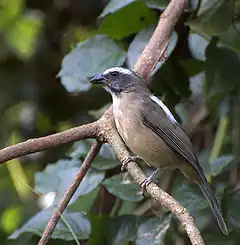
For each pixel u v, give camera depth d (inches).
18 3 619.2
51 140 351.9
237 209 386.9
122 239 387.5
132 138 401.7
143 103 405.4
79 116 575.2
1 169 558.6
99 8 592.7
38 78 591.5
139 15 417.7
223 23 399.2
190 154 401.1
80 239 380.8
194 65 445.7
